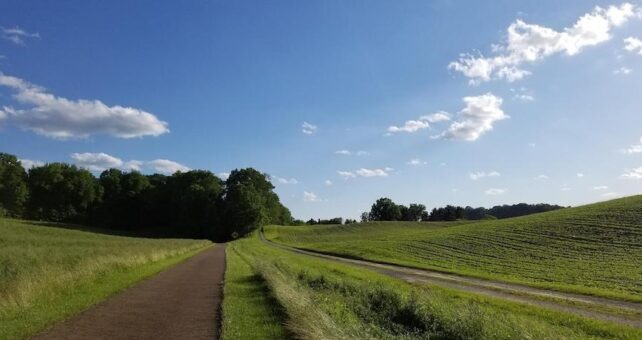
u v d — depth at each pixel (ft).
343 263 168.86
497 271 143.33
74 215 419.54
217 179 467.52
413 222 520.01
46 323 36.73
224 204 431.02
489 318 45.50
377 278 104.73
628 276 122.42
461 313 47.24
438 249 210.18
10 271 50.19
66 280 52.70
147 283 66.18
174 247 163.63
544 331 44.34
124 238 249.75
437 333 46.21
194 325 38.19
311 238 410.11
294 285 61.36
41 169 411.13
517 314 61.77
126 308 45.09
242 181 477.36
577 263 150.92
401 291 67.82
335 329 36.27
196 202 426.51
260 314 42.98
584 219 233.76
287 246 310.04
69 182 413.18
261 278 71.10
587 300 85.61
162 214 462.19
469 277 123.34
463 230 274.36
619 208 244.42
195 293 57.31
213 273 85.71
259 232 458.91
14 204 385.29
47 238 177.58
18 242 142.41
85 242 157.17
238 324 38.40
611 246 174.60
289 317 39.58
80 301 46.42
